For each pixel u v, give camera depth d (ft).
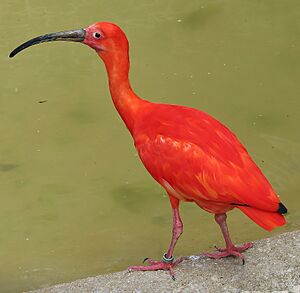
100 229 36.70
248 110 43.78
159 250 35.04
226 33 50.24
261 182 26.37
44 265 34.76
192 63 47.70
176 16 51.70
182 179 27.04
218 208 27.50
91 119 43.78
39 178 40.11
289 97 44.62
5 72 47.47
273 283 27.94
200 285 28.04
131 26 50.75
